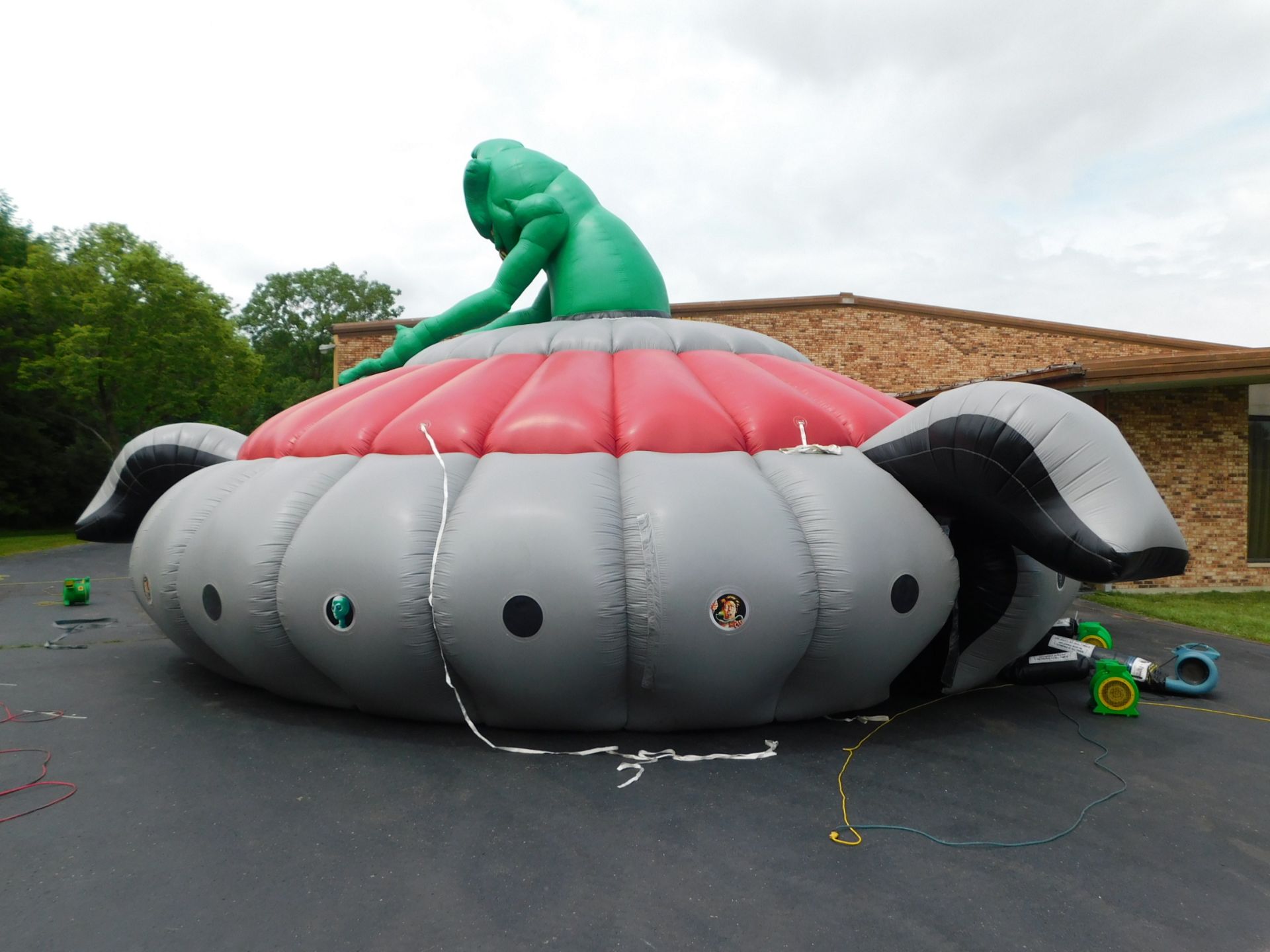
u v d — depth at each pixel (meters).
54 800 3.76
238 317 50.56
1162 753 4.55
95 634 8.00
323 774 4.06
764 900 2.90
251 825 3.49
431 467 4.63
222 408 29.39
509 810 3.65
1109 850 3.36
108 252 26.05
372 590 4.24
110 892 2.93
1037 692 5.79
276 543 4.65
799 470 4.59
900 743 4.61
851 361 17.95
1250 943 2.69
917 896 2.94
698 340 6.26
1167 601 10.52
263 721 4.92
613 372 5.60
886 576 4.31
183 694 5.57
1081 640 6.54
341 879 3.03
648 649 4.12
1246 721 5.18
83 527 6.62
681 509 4.18
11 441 25.92
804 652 4.32
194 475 5.85
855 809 3.70
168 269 25.92
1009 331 17.48
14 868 3.11
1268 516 12.61
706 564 4.06
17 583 12.22
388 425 5.12
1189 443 11.80
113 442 27.00
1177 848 3.39
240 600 4.63
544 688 4.21
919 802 3.80
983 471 4.26
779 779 4.04
